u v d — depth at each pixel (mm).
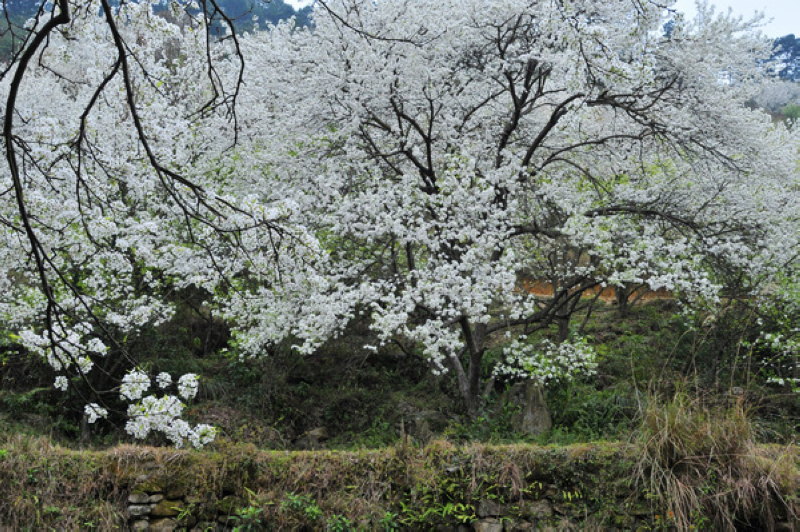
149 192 6859
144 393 9273
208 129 9414
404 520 5559
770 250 9555
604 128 10555
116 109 7887
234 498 5559
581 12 8930
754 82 10453
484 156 9797
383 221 8094
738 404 5801
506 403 9164
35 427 8453
